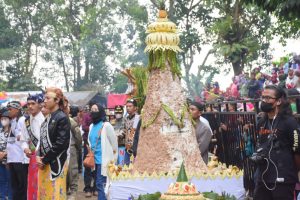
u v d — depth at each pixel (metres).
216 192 7.50
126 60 56.44
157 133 7.61
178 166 7.50
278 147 6.93
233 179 7.59
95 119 11.87
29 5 57.06
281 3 11.30
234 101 11.64
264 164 7.00
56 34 56.41
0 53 55.97
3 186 12.79
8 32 57.62
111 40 57.34
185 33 38.81
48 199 8.91
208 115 14.31
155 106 7.66
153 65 7.75
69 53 58.38
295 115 8.53
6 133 12.48
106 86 59.88
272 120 7.03
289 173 6.89
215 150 12.62
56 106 9.03
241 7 31.20
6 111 12.38
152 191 7.39
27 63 58.19
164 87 7.69
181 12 38.69
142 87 12.65
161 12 7.92
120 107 14.77
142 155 7.70
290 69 14.81
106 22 55.69
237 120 11.63
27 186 11.58
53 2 56.62
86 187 14.82
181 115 7.65
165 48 7.69
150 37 7.74
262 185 7.04
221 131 12.79
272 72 18.06
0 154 12.52
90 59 58.16
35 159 10.23
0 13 58.41
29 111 10.78
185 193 5.82
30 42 58.22
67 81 62.00
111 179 7.65
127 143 12.46
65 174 9.02
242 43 30.28
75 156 11.16
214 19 37.56
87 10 53.59
